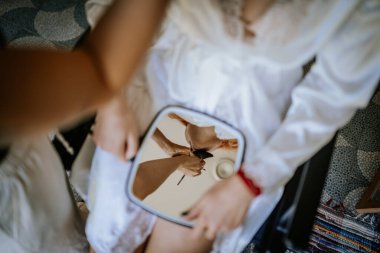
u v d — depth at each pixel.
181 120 0.63
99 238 0.68
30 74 0.27
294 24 0.50
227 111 0.61
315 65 0.58
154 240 0.67
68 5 1.37
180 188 0.62
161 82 0.64
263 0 0.49
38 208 0.62
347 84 0.53
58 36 1.30
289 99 0.64
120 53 0.34
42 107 0.28
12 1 1.34
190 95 0.62
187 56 0.58
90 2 0.65
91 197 0.68
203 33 0.52
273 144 0.57
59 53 0.30
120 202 0.63
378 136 1.29
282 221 0.54
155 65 0.63
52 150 0.64
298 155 0.56
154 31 0.37
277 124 0.62
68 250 0.79
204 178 0.62
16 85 0.26
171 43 0.61
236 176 0.56
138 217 0.66
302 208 0.53
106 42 0.33
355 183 1.21
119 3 0.36
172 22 0.57
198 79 0.59
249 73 0.56
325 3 0.48
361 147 1.27
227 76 0.57
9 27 1.29
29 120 0.28
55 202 0.67
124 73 0.35
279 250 0.52
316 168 0.57
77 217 0.79
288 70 0.59
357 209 1.15
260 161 0.56
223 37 0.51
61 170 0.68
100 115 0.59
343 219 1.16
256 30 0.51
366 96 0.53
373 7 0.48
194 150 0.63
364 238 1.14
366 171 1.23
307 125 0.56
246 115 0.60
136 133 0.61
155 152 0.62
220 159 0.63
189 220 0.59
